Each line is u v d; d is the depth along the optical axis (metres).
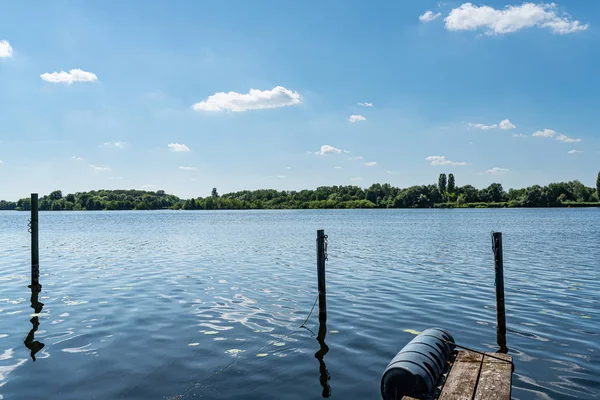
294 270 25.05
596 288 19.66
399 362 9.04
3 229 70.81
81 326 14.34
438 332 10.85
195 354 11.82
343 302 17.33
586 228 61.84
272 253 33.44
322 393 9.59
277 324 14.47
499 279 13.55
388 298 17.92
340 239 45.75
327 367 10.95
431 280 21.69
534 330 13.63
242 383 10.09
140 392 9.65
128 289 19.97
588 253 32.31
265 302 17.42
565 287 19.91
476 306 16.59
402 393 8.73
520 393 9.44
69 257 31.80
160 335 13.39
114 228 72.31
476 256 30.97
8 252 35.56
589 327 13.90
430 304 16.91
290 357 11.59
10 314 15.85
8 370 10.82
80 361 11.37
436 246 38.12
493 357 9.98
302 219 108.75
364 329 13.88
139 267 26.50
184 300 17.77
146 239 48.06
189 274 23.84
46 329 14.05
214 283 21.28
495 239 13.64
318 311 15.50
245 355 11.74
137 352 11.98
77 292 19.42
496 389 8.41
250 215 153.62
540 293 18.69
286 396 9.46
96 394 9.57
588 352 11.76
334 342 12.71
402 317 15.17
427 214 142.62
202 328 14.05
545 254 31.83
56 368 10.93
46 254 33.88
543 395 9.34
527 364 10.98
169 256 31.98
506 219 96.25
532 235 49.50
